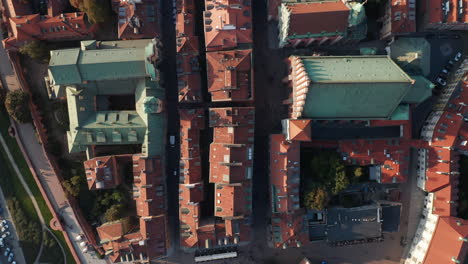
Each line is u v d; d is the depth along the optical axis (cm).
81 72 7006
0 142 8038
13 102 7325
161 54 7844
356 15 6619
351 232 7962
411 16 7431
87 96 7512
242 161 7338
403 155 7756
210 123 7438
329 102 6650
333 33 6994
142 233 7512
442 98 8031
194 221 7525
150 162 7456
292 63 7181
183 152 7631
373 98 6594
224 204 7362
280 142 7325
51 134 8006
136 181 7619
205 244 7612
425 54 7681
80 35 7669
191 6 7469
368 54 7738
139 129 7494
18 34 7169
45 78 7656
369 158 7794
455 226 7369
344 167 7769
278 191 7475
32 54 7356
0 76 7888
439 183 7625
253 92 7631
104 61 6906
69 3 7669
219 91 7381
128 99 7981
